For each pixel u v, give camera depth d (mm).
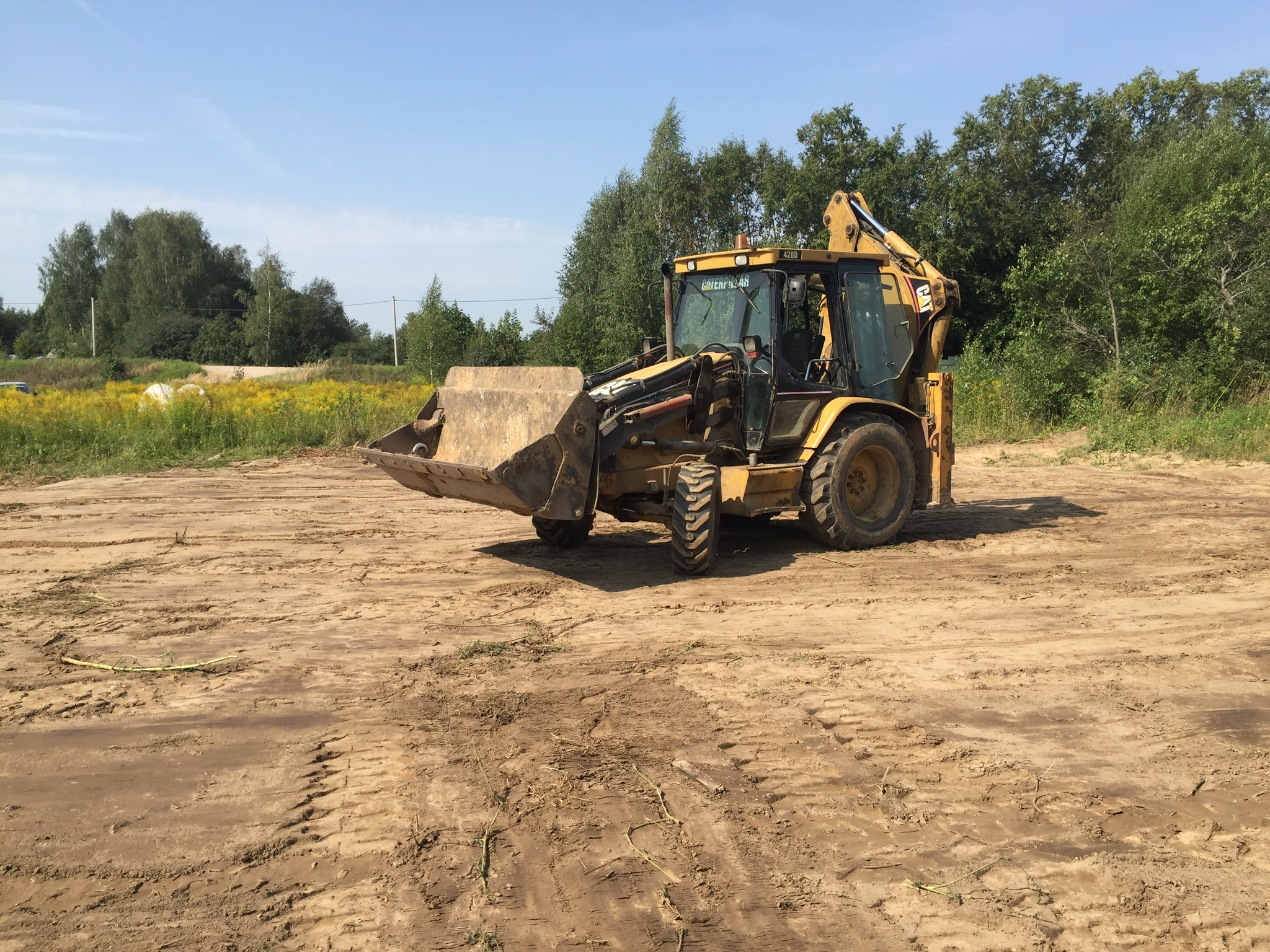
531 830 3459
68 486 12539
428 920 2918
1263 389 16531
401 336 81875
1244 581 7184
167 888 3074
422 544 8727
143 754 4066
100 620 6137
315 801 3652
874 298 8750
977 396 19031
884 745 4195
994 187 35312
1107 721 4461
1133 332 18734
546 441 6586
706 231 44156
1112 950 2803
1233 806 3652
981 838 3424
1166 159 21500
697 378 7730
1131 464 14117
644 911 2979
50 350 87812
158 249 88875
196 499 11484
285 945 2789
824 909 2992
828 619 6219
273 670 5141
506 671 5160
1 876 3137
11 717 4461
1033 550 8359
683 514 7266
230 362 81625
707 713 4547
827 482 8031
